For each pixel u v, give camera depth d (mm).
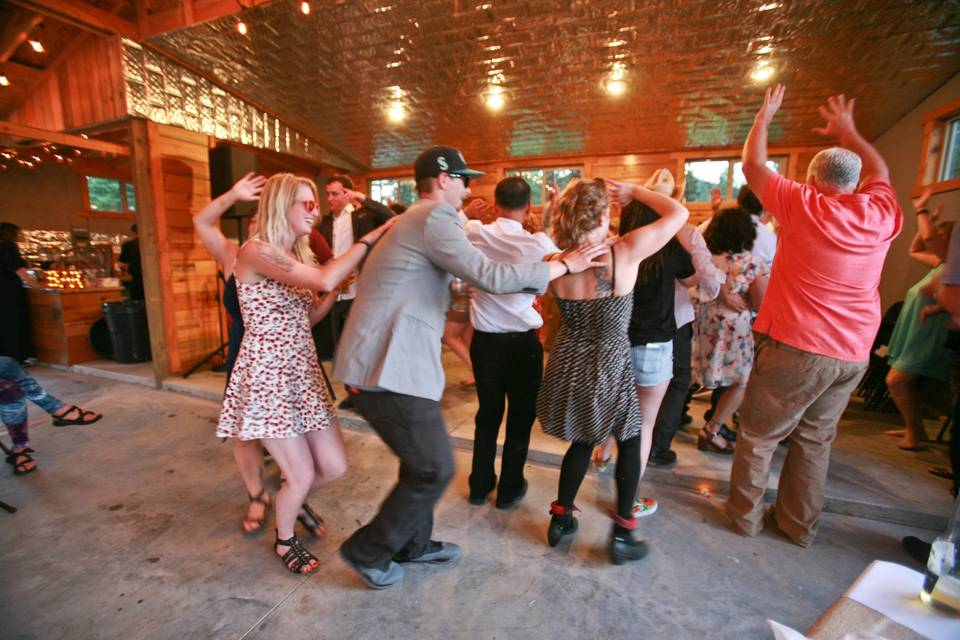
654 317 1909
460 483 2449
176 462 2689
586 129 4797
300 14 3035
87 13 3178
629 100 4066
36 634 1482
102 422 3270
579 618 1569
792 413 1838
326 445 1842
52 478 2496
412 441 1431
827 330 1706
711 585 1725
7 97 4113
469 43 3258
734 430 2842
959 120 3490
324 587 1711
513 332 1990
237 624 1537
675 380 2375
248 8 3016
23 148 5152
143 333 4656
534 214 5938
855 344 1706
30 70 3840
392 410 1415
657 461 2492
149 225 3859
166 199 3959
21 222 6652
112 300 5012
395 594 1675
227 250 1938
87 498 2303
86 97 3715
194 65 3766
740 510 2012
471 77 3730
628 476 1728
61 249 6988
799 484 1926
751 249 2355
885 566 851
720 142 5035
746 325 2449
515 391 2059
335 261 1574
